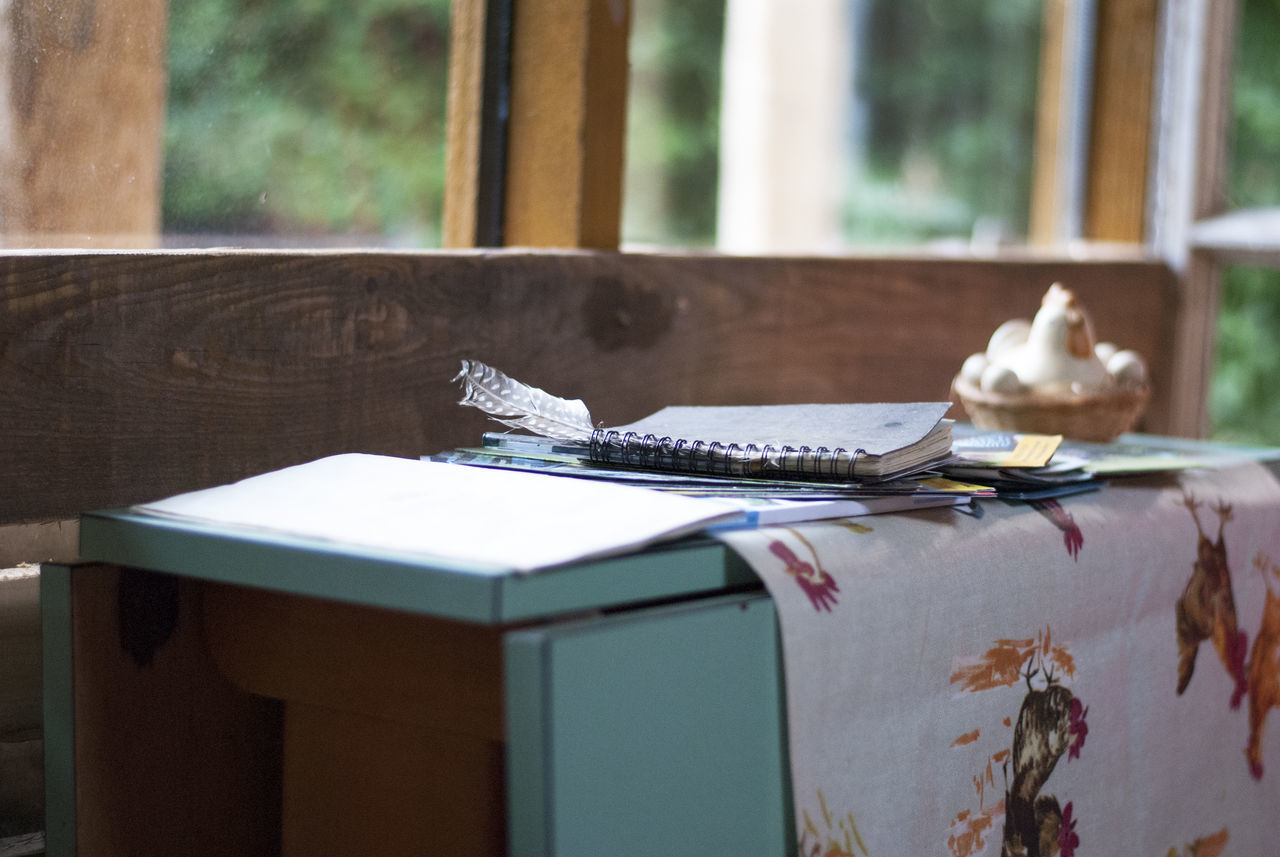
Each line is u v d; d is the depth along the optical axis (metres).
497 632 0.70
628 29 1.37
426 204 1.39
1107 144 2.08
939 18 2.69
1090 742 0.94
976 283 1.72
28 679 1.00
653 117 2.78
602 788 0.63
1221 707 1.09
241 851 0.92
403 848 0.80
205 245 1.21
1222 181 2.04
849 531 0.79
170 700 0.86
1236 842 1.12
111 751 0.82
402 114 1.36
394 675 0.75
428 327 1.18
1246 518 1.12
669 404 1.39
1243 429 2.13
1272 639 1.16
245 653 0.82
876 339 1.60
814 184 3.33
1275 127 2.09
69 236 1.10
